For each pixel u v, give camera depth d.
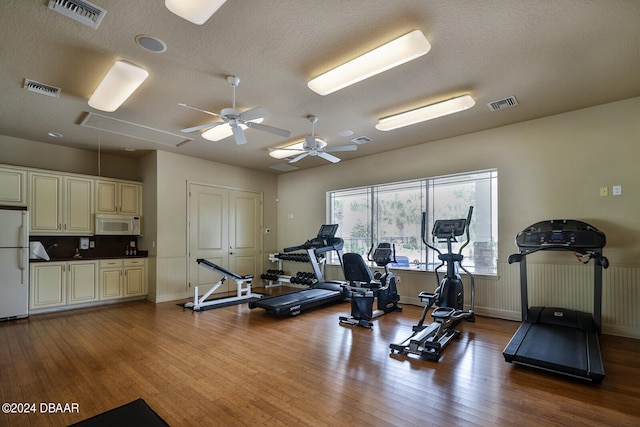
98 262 5.40
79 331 4.00
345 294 5.56
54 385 2.58
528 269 4.33
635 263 3.64
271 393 2.46
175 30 2.41
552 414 2.17
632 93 3.54
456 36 2.50
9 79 3.15
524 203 4.39
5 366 2.94
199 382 2.64
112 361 3.06
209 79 3.18
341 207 6.88
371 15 2.26
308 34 2.47
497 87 3.38
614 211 3.77
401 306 5.42
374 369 2.88
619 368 2.86
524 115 4.19
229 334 3.89
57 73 3.04
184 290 6.12
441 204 5.42
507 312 4.50
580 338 3.21
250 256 7.38
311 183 7.29
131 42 2.56
